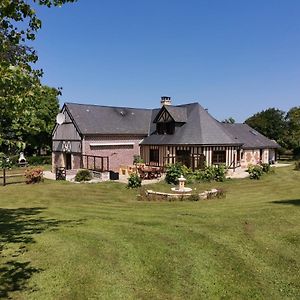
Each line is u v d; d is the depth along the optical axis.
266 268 6.97
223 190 19.95
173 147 30.53
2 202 17.56
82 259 7.60
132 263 7.35
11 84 5.25
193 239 8.84
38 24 6.76
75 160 31.83
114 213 12.81
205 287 6.25
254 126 61.91
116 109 35.88
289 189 20.94
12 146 6.47
